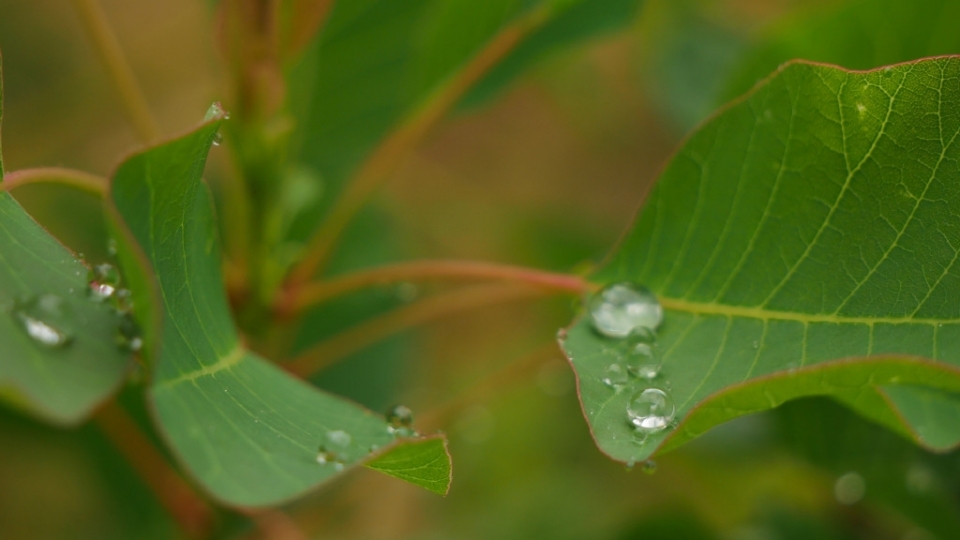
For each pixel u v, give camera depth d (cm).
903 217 23
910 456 27
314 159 31
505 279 26
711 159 24
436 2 30
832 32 27
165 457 28
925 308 23
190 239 23
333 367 31
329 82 30
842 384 22
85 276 22
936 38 27
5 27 42
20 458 31
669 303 24
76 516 33
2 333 21
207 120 22
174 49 49
